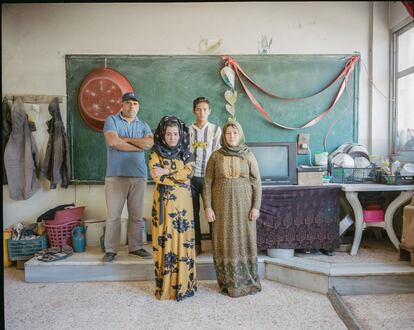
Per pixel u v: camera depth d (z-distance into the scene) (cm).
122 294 252
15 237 313
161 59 338
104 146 340
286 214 281
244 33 342
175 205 237
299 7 342
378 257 283
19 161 327
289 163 298
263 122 345
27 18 334
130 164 275
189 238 242
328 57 343
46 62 337
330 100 345
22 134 327
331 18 343
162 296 240
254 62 341
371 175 310
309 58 343
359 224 285
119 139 265
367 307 231
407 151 330
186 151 246
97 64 336
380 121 349
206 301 239
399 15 325
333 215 284
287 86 344
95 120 337
